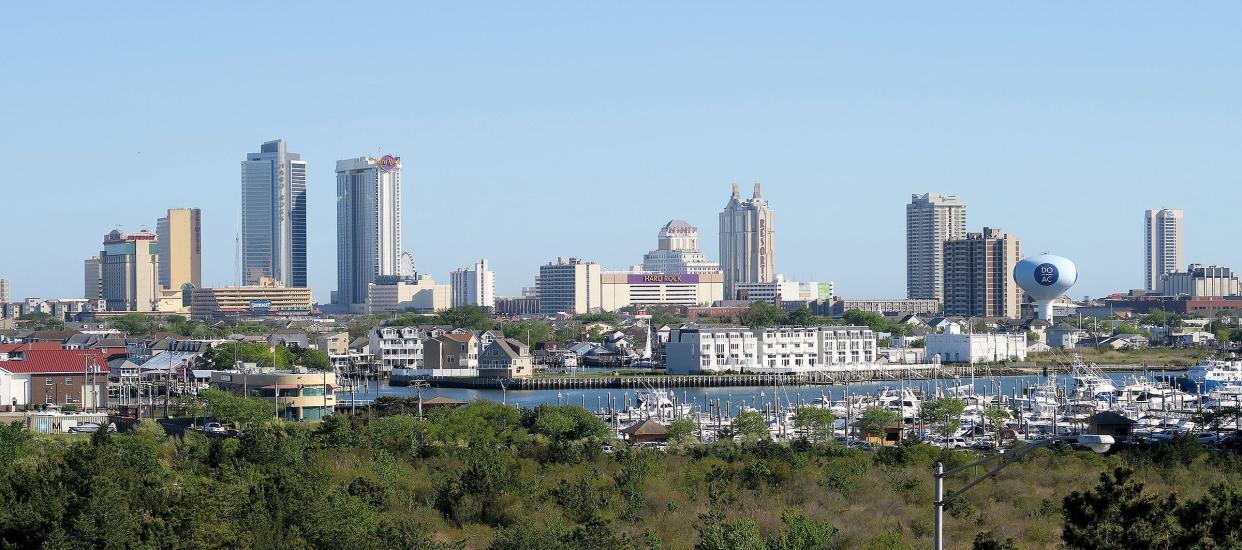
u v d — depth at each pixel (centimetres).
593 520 11694
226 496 11106
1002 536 11850
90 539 9769
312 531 10706
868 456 18000
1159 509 9512
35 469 13100
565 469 16325
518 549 10888
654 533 11838
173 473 14088
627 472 14862
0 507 10306
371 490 13312
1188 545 9125
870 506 13712
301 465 15288
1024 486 14688
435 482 14512
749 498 14050
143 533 10144
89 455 11912
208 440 17175
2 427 17225
